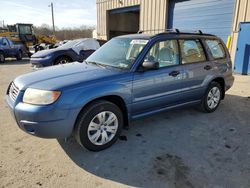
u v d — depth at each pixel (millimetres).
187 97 4555
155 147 3621
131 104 3693
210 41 5023
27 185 2701
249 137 3998
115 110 3531
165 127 4359
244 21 9562
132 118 3836
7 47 16438
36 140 3770
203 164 3188
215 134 4098
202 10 11391
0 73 10805
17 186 2680
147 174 2961
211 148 3617
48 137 3068
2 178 2811
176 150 3539
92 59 4441
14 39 23156
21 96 3145
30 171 2963
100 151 3480
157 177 2904
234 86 7727
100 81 3346
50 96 2988
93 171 3000
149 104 3939
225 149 3590
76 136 3305
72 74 3510
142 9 14797
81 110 3230
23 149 3488
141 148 3584
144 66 3701
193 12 11836
